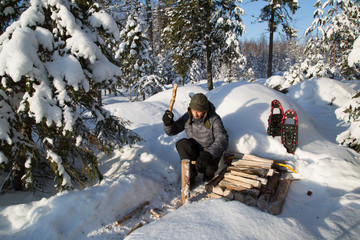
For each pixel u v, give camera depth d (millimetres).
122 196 2266
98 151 3412
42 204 2049
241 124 3359
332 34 11312
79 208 1974
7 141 1943
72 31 2146
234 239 1559
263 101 3729
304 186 2498
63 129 2078
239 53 12344
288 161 2812
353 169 2555
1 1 2170
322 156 2816
